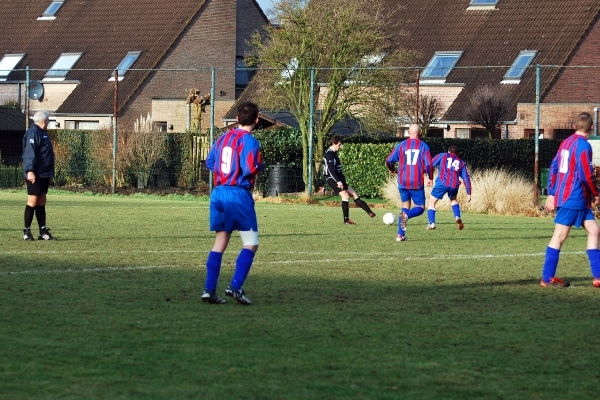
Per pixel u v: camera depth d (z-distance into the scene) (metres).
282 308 23.08
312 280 28.36
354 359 17.58
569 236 46.41
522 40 111.81
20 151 112.69
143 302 23.45
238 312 22.34
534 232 47.91
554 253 27.83
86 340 18.69
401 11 122.19
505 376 16.59
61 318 21.00
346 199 51.09
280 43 78.75
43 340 18.59
